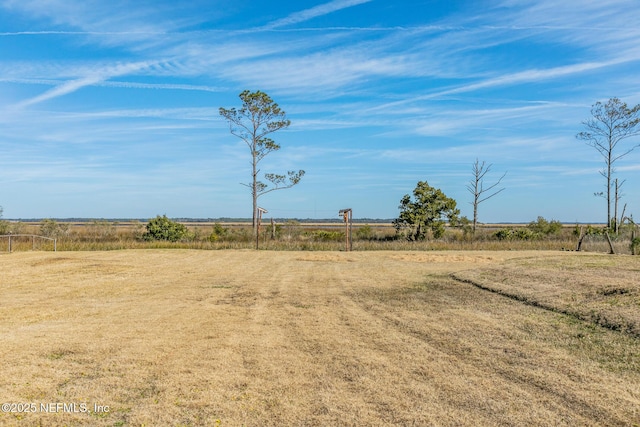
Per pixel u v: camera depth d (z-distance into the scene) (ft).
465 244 98.78
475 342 25.77
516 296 38.22
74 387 19.04
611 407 17.08
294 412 16.90
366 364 22.21
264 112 133.90
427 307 35.91
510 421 16.11
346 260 72.90
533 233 119.96
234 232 131.95
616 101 122.93
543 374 20.57
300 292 43.57
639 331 25.55
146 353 23.58
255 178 137.18
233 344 25.49
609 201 125.08
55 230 117.19
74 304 37.45
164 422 16.10
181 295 42.01
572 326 28.37
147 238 110.22
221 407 17.30
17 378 19.85
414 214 119.14
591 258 58.70
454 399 18.01
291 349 24.66
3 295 41.78
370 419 16.34
